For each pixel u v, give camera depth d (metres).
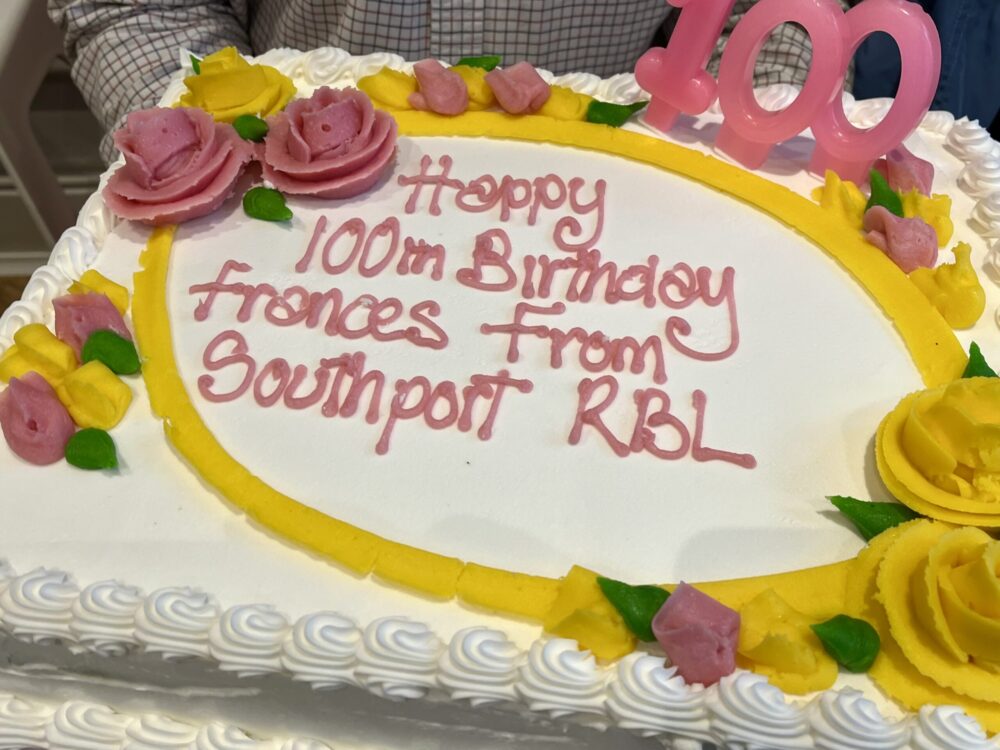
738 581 1.24
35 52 2.72
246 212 1.78
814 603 1.23
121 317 1.57
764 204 1.78
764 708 1.11
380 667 1.19
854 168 1.82
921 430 1.29
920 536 1.23
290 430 1.44
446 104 1.96
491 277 1.67
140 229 1.76
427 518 1.33
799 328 1.58
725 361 1.53
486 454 1.41
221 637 1.22
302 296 1.64
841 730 1.10
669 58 1.85
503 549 1.29
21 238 3.33
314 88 2.11
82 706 1.42
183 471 1.40
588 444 1.42
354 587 1.27
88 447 1.38
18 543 1.32
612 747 1.25
